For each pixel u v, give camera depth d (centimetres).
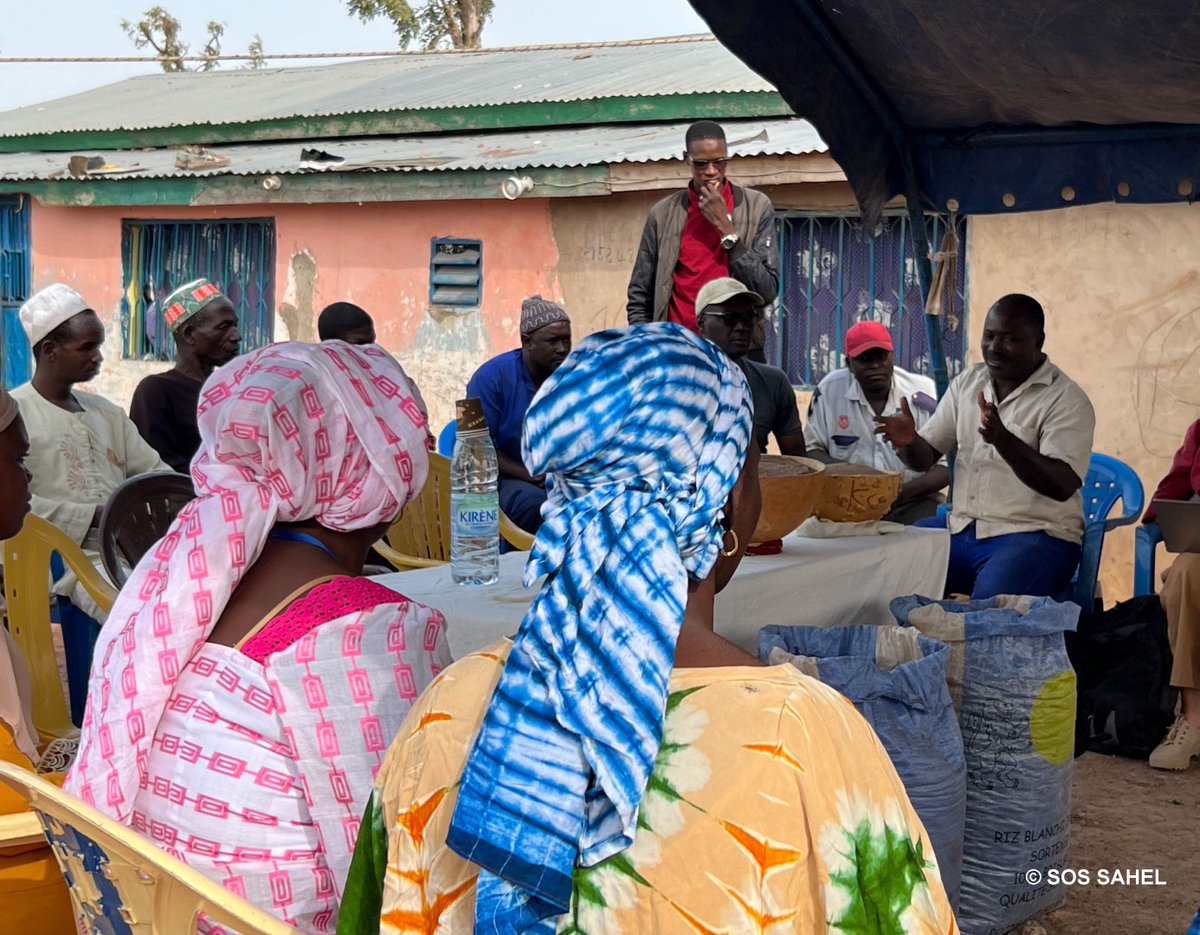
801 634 312
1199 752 484
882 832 117
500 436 566
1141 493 562
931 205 491
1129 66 365
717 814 113
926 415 582
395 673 179
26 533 356
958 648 323
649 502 123
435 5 2631
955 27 374
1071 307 695
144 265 1170
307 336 1066
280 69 1585
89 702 182
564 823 115
